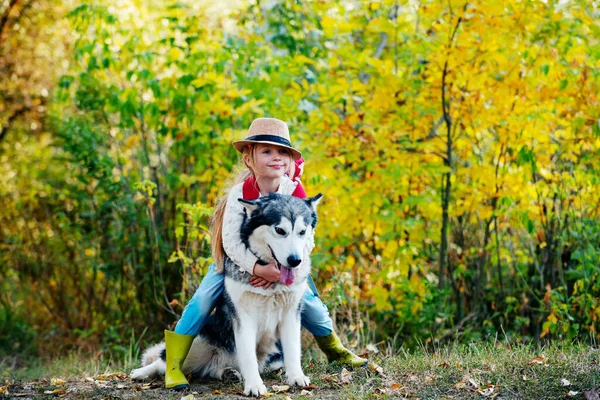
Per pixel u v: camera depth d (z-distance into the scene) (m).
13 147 10.58
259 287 3.82
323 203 7.04
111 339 8.45
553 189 6.64
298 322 4.07
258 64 7.51
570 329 6.27
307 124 7.18
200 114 7.32
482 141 7.32
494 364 4.38
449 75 6.59
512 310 7.50
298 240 3.70
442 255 7.09
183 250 8.01
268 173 4.02
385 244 7.32
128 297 8.76
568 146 6.63
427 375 4.22
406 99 6.89
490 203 7.17
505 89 6.51
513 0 6.19
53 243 9.50
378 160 6.93
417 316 7.00
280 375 4.38
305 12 8.63
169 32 8.02
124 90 7.85
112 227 8.87
